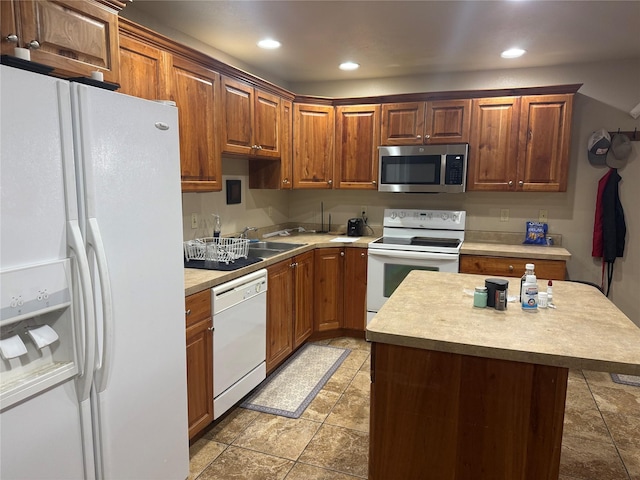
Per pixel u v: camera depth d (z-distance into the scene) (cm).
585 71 354
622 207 356
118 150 143
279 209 435
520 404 145
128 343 151
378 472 165
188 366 208
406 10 246
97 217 135
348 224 417
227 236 351
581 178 365
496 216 390
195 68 247
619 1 230
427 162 368
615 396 282
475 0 231
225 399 241
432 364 153
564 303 192
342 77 410
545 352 137
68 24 158
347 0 233
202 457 218
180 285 178
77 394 133
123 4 181
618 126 351
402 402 158
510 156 351
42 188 119
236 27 275
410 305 188
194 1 235
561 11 245
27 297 115
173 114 170
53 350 129
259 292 270
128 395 153
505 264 337
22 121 113
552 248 351
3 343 114
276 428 244
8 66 113
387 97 374
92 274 133
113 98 140
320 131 391
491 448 150
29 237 116
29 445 120
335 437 235
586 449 227
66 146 125
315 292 372
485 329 158
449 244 372
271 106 342
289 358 341
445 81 392
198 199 313
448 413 154
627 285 362
